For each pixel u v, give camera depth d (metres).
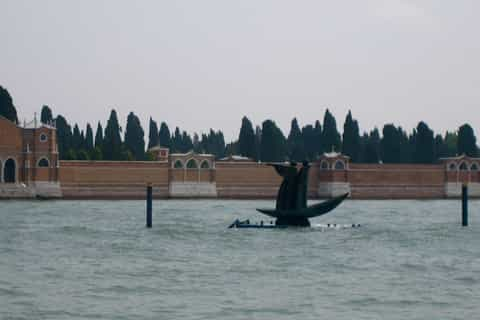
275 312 91.06
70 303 94.31
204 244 147.12
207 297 98.25
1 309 90.88
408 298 98.81
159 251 137.88
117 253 135.38
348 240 153.88
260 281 109.00
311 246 144.38
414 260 129.12
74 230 174.00
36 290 101.31
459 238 161.12
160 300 96.31
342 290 103.38
